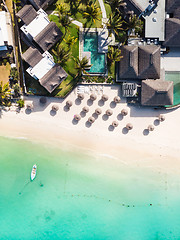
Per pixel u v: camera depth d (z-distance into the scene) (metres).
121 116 41.06
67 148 40.59
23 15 35.47
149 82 39.09
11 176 40.09
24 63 38.28
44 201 40.62
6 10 37.34
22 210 40.34
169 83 39.22
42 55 37.00
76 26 39.25
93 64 39.81
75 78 39.56
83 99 40.12
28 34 36.25
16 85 37.97
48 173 40.53
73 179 40.97
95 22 39.47
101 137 40.97
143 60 38.62
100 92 40.38
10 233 40.12
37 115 39.81
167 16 40.06
